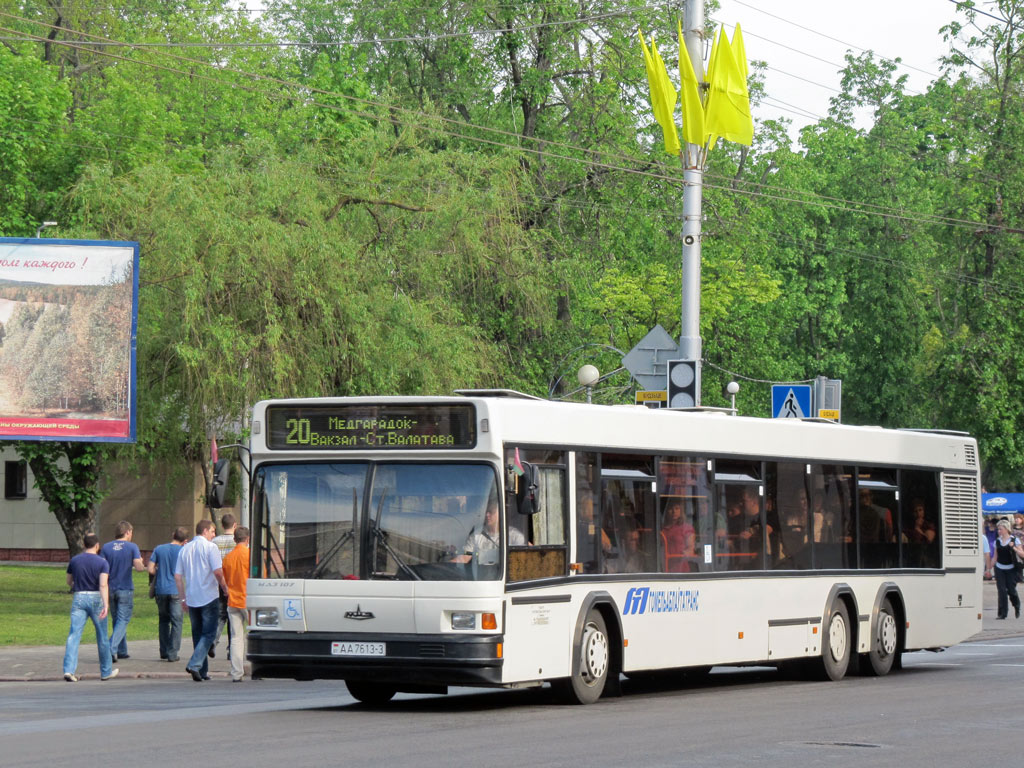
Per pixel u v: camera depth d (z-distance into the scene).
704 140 36.94
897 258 98.62
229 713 23.14
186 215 47.78
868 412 100.31
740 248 81.38
